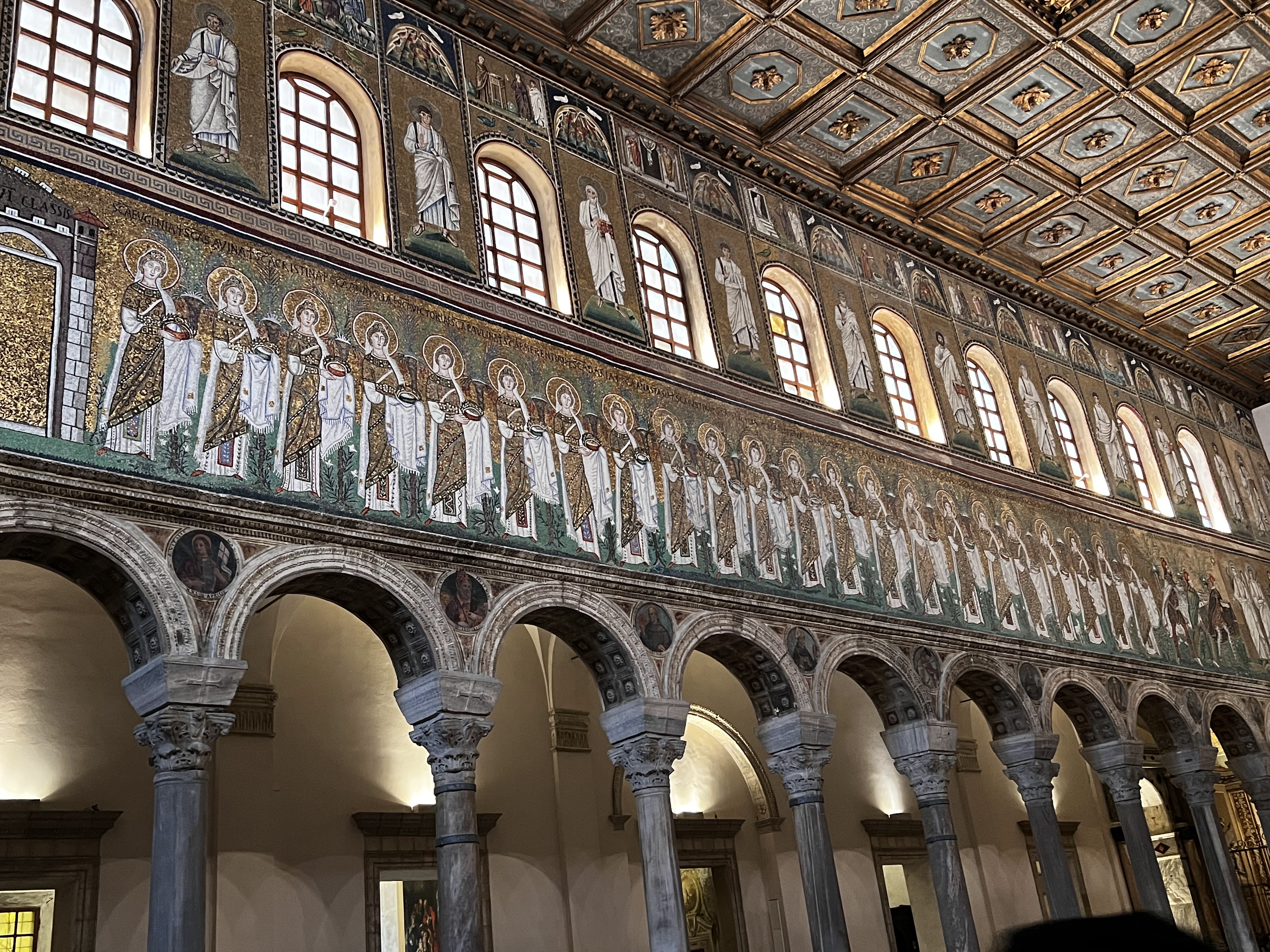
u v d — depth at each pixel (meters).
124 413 10.93
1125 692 21.52
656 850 13.70
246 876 14.69
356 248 13.59
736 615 15.62
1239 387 31.14
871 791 23.61
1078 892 26.64
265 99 13.68
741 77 19.11
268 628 16.00
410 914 16.91
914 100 19.83
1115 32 18.88
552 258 16.41
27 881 13.31
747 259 19.39
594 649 14.41
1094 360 26.77
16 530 9.98
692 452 16.22
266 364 12.15
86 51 12.80
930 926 23.55
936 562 19.19
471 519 13.24
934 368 21.92
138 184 11.95
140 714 10.71
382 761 17.03
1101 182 22.41
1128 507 24.81
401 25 16.02
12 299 10.61
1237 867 28.92
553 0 17.33
